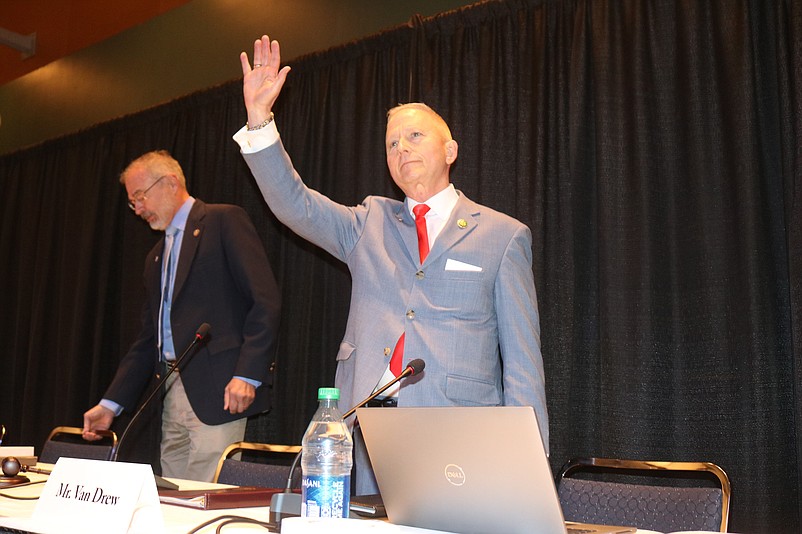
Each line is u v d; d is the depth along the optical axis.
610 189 2.76
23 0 5.73
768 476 2.37
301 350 3.56
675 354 2.61
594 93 2.88
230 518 1.24
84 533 1.20
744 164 2.53
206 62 4.47
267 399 3.01
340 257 2.23
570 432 2.77
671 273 2.66
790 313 2.38
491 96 3.18
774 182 2.54
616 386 2.62
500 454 1.04
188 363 2.94
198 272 3.02
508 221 2.14
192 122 4.27
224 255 3.07
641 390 2.60
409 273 2.05
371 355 1.95
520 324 1.97
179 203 3.16
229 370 2.94
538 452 1.00
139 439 3.66
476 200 3.14
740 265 2.51
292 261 3.71
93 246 4.52
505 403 1.89
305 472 1.24
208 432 2.90
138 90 4.80
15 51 5.74
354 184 3.52
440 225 2.15
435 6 3.55
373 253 2.10
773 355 2.42
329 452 1.28
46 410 4.62
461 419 1.07
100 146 4.67
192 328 2.96
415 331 1.95
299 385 3.53
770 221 2.52
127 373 3.03
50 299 4.78
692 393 2.55
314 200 2.09
